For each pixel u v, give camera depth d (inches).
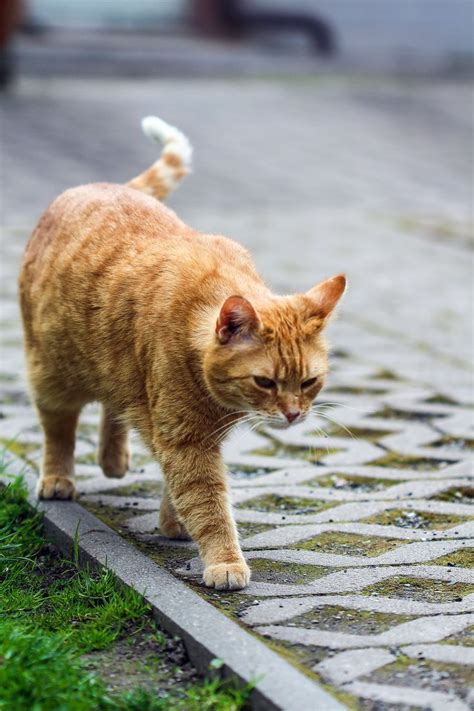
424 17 1285.7
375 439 304.0
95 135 743.7
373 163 762.8
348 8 1273.4
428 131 872.3
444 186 721.6
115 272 225.9
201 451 213.9
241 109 873.5
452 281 496.4
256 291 219.6
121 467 260.7
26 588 211.8
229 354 206.5
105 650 186.2
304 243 552.7
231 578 203.9
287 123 847.1
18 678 166.2
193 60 1064.2
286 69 1072.2
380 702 164.9
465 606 198.7
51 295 236.1
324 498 257.1
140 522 239.3
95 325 226.2
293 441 298.2
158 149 718.5
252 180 689.0
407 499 257.0
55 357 237.6
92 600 202.5
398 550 225.5
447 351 390.0
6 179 628.4
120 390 224.5
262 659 172.6
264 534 233.8
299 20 1183.6
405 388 348.2
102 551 216.2
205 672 177.2
